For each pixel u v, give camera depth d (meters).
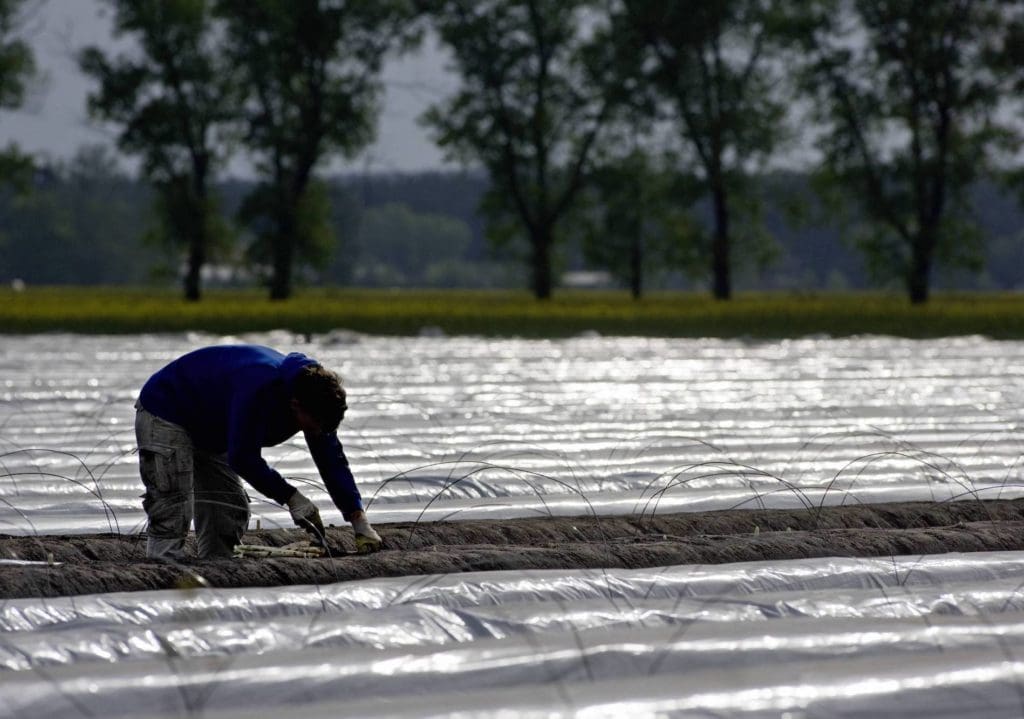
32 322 78.94
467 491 21.08
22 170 123.31
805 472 23.06
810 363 53.09
